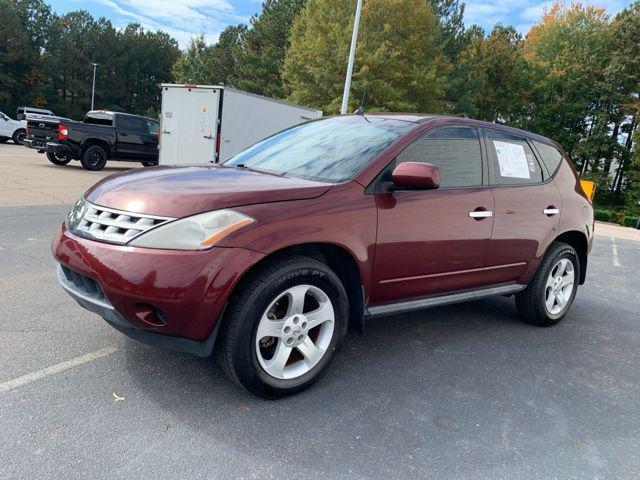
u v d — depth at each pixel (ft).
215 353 9.41
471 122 13.12
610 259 32.48
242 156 13.46
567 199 15.40
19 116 99.25
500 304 17.71
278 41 132.67
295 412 9.18
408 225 10.87
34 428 8.02
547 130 136.36
